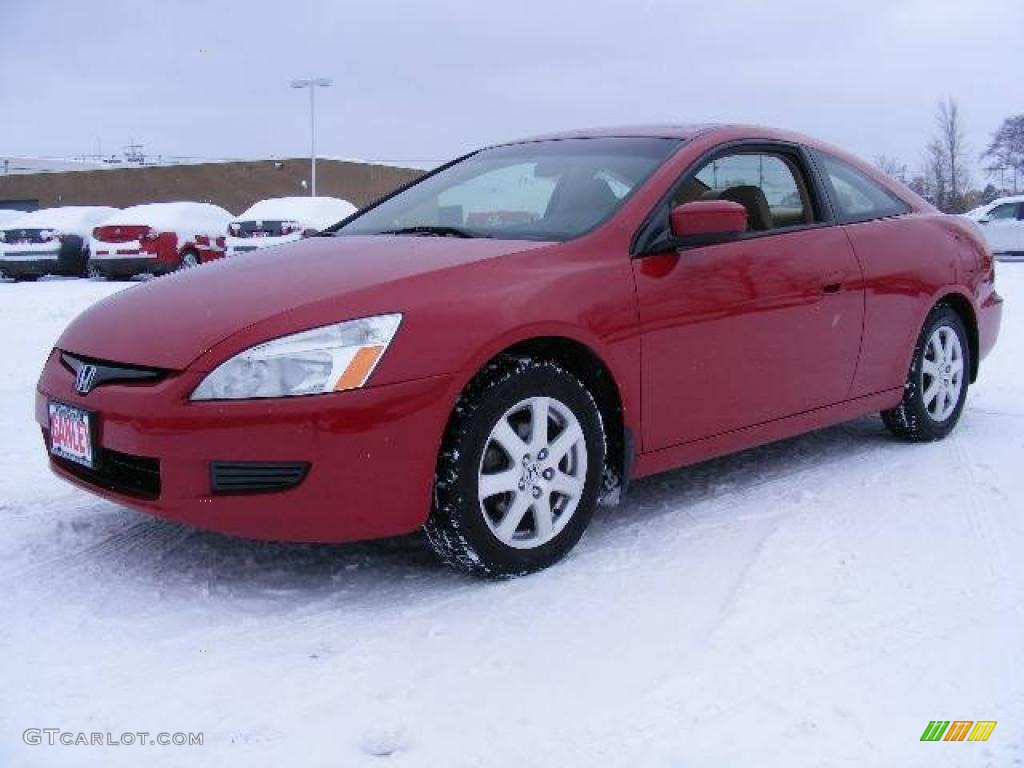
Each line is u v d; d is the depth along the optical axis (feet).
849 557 10.36
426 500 9.23
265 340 8.93
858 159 14.64
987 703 7.43
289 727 7.20
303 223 53.93
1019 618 8.88
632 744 6.93
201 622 8.96
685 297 11.03
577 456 10.25
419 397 9.00
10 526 11.39
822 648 8.33
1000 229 67.77
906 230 14.28
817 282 12.54
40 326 30.53
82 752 6.86
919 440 14.98
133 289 11.37
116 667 8.10
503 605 9.29
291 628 8.84
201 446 8.80
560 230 11.11
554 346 10.35
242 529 8.96
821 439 15.39
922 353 14.56
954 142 118.11
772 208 12.73
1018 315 30.89
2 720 7.27
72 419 9.82
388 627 8.85
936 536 10.96
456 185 13.30
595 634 8.67
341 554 10.63
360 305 9.18
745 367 11.77
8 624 8.87
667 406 11.03
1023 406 17.51
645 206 11.24
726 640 8.51
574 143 13.33
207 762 6.76
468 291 9.58
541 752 6.85
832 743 6.91
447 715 7.36
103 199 153.79
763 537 10.97
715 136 12.58
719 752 6.81
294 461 8.77
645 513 11.91
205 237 58.29
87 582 9.84
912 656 8.18
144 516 11.76
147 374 9.26
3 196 159.53
